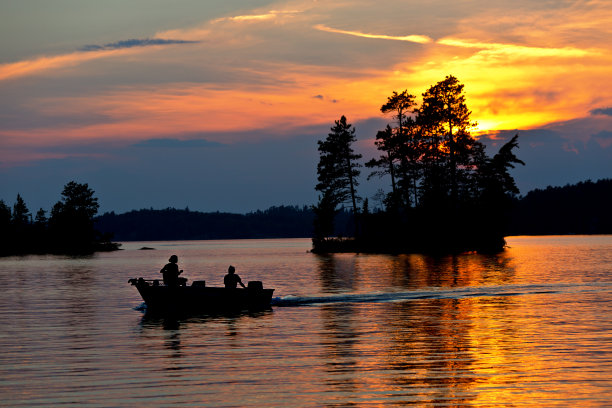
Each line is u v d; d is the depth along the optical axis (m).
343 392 25.48
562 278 76.69
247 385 26.62
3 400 24.81
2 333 39.75
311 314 47.75
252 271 102.81
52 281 86.81
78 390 26.05
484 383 26.56
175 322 44.34
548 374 27.83
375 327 40.78
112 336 38.50
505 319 43.38
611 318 43.22
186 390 25.94
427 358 31.25
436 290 63.19
